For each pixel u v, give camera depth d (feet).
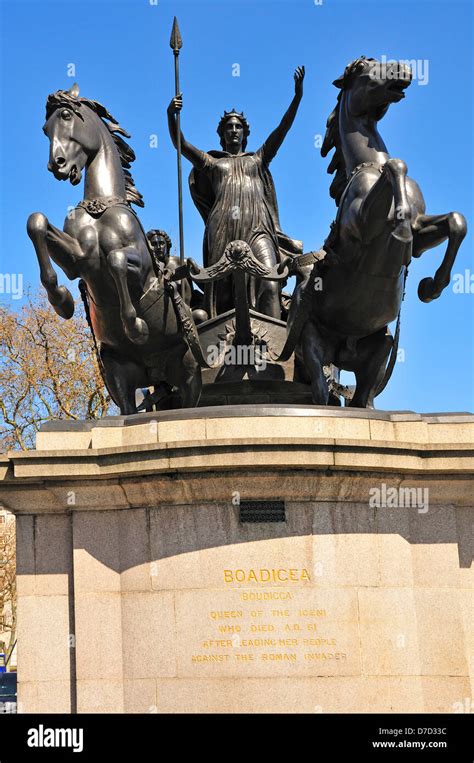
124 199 42.32
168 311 41.60
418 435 35.63
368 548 33.91
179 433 34.40
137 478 33.53
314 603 33.01
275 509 33.55
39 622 34.17
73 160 41.34
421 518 34.83
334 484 33.68
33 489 34.53
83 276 40.91
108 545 34.22
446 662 33.78
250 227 49.67
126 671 33.12
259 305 48.75
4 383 100.22
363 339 42.60
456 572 34.53
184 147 50.39
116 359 42.63
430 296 39.73
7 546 111.55
